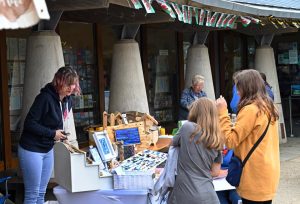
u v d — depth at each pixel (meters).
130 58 7.93
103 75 9.21
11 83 7.41
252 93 4.19
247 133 4.11
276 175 4.19
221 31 12.55
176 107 11.34
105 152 5.12
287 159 9.80
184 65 11.51
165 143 6.67
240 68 13.52
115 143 5.67
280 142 11.72
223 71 12.70
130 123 6.29
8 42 7.35
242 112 4.13
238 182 4.18
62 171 4.80
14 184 6.47
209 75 9.88
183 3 6.43
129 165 4.92
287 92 15.62
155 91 10.77
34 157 4.78
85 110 8.90
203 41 9.94
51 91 4.79
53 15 6.12
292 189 7.46
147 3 5.10
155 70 10.76
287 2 10.96
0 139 7.26
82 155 4.62
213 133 4.11
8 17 2.40
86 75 8.91
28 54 6.18
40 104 4.73
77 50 8.70
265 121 4.12
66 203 4.78
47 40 6.10
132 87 7.92
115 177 4.69
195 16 7.07
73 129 6.36
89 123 8.97
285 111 15.41
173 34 11.23
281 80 15.62
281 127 11.74
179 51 11.34
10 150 7.31
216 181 5.13
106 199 4.70
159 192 4.41
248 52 13.76
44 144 4.82
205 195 4.06
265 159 4.11
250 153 4.12
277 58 15.60
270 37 11.51
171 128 11.18
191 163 4.10
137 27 7.97
